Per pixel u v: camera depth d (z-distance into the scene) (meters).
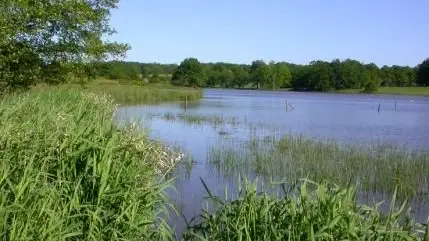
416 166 15.84
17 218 5.16
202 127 30.06
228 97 89.56
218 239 5.43
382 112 53.47
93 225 5.57
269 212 5.28
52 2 19.36
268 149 19.64
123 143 6.93
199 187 12.90
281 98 92.12
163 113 37.69
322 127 32.59
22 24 17.67
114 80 60.28
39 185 5.80
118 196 6.04
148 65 132.62
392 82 145.62
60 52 20.62
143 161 7.15
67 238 5.49
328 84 139.50
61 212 5.46
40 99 14.45
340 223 5.03
